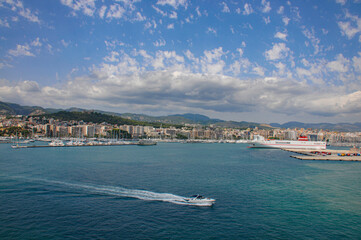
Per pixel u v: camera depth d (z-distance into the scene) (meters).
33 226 57.25
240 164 165.50
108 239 51.84
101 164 151.00
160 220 62.19
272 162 181.00
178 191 87.62
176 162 170.75
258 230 57.62
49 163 150.75
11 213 64.50
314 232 57.12
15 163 148.75
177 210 69.25
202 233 55.62
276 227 59.38
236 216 65.69
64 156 194.88
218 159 197.12
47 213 65.06
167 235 54.25
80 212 66.19
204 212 68.06
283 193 87.94
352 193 89.12
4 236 52.28
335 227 59.91
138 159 184.75
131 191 86.31
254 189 92.69
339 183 105.94
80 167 136.50
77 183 96.00
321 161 193.88
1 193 81.50
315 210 71.00
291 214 67.69
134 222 60.62
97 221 60.72
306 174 127.94
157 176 113.38
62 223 59.12
